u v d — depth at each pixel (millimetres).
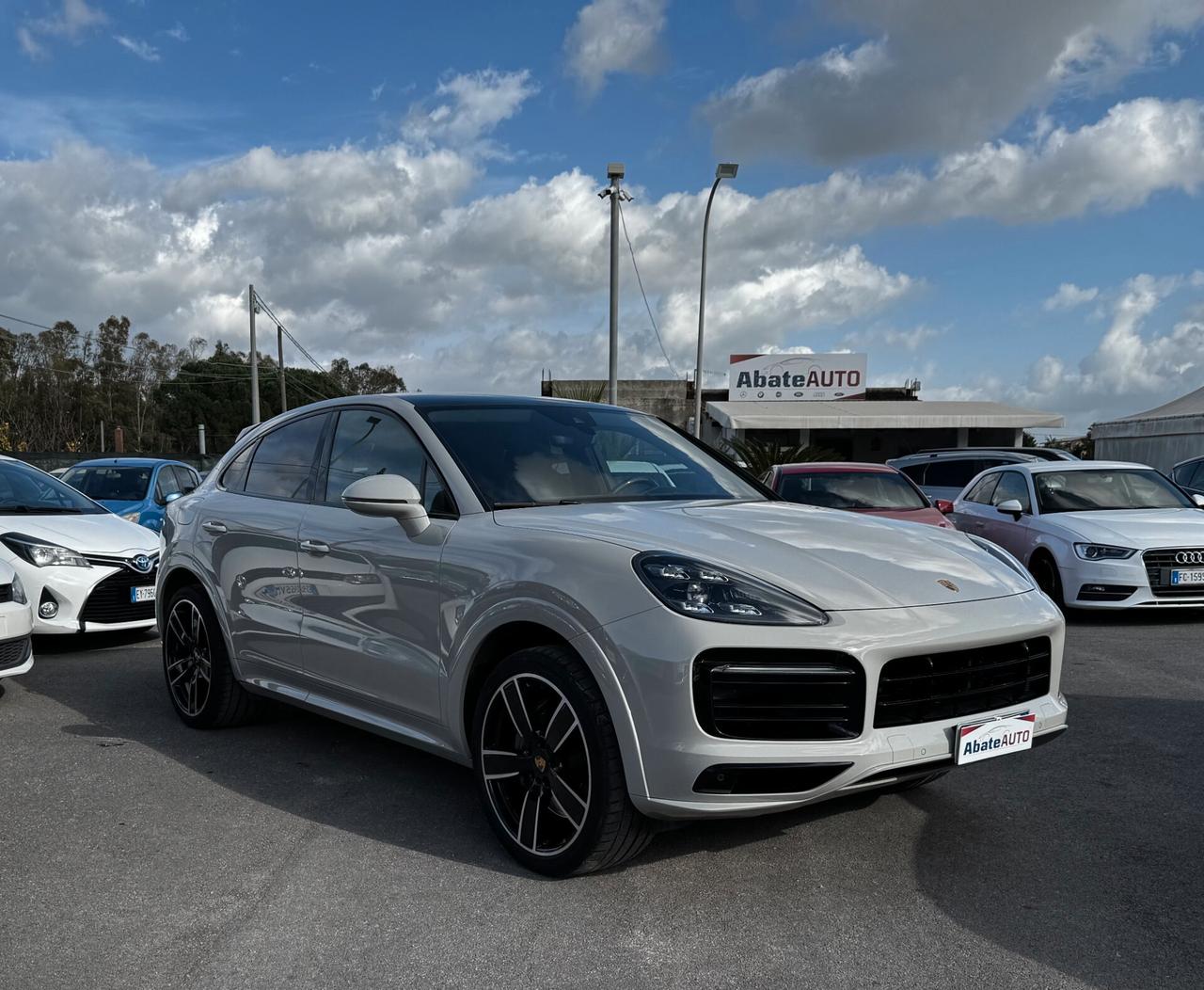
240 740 4680
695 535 3162
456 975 2518
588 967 2551
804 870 3139
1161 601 7914
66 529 7141
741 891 2988
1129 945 2666
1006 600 3182
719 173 19438
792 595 2863
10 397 73250
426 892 2996
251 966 2564
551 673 3012
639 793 2783
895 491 9414
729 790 2748
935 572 3197
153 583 7258
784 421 28953
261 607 4359
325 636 3965
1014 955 2607
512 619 3123
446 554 3412
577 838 2963
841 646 2762
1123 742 4602
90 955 2629
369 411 4195
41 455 26781
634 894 2971
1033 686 3236
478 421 3990
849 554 3199
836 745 2756
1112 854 3289
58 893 3008
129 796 3877
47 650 7242
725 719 2742
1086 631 7742
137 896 2982
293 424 4672
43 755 4445
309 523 4117
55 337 78125
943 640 2895
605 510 3496
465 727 3373
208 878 3109
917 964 2564
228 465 5043
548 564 3076
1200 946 2660
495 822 3250
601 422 4367
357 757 4395
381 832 3486
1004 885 3043
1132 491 9375
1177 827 3529
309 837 3449
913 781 3617
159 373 87688
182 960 2600
